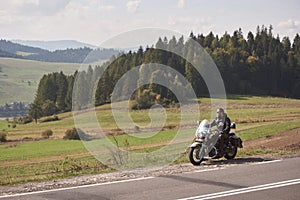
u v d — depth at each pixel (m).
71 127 40.50
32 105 64.31
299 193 8.14
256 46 100.75
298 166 11.30
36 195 8.13
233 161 12.48
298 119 46.06
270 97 75.81
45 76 59.69
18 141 48.69
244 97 72.00
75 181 9.66
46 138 42.94
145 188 8.65
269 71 90.31
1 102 154.38
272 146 21.12
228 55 81.75
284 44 106.00
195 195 7.99
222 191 8.32
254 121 44.62
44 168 21.84
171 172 10.61
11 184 9.98
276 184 8.94
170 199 7.70
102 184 9.12
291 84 91.31
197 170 10.87
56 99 54.28
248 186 8.76
